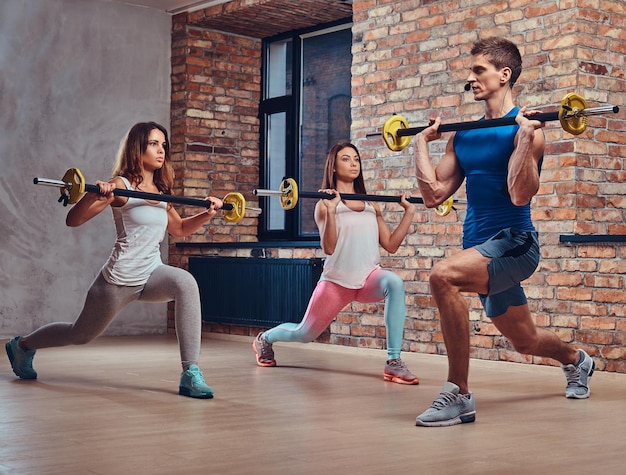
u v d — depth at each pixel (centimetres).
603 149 589
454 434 365
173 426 378
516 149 381
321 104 847
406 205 567
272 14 823
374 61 712
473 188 407
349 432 367
